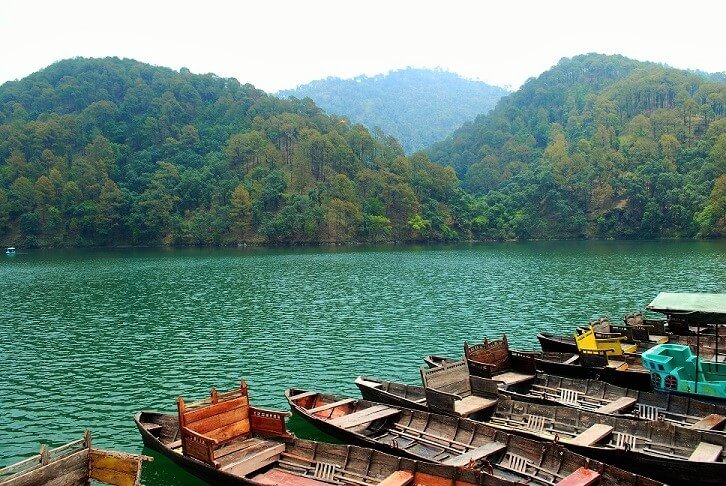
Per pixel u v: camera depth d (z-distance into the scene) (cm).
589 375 3300
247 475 2227
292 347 4775
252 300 7181
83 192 19425
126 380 3931
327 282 8875
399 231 19562
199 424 2331
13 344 4969
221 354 4572
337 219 18388
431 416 2594
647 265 10212
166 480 2433
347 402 2877
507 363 3397
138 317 6147
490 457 2250
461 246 17650
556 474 2105
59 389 3750
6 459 2706
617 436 2412
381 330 5375
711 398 2761
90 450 2025
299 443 2366
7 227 18512
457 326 5494
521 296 7131
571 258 12162
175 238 18738
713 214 15912
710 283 7825
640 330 4028
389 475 2117
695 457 2105
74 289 8312
